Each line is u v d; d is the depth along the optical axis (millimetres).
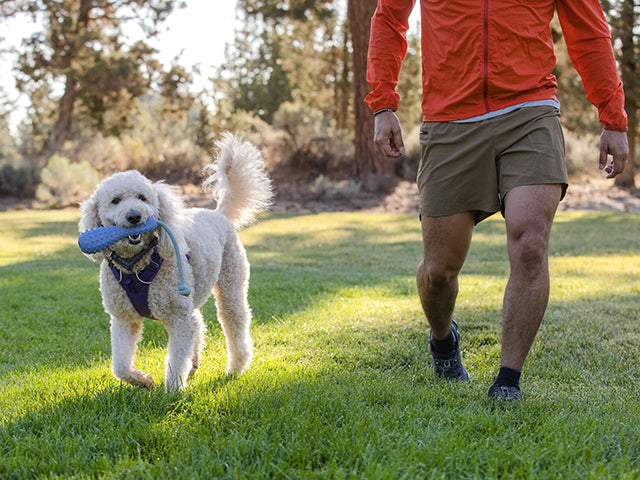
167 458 2271
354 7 19031
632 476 1940
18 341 4660
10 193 20797
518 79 2871
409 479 2002
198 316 3939
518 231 2777
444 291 3201
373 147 20062
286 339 4574
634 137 22750
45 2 23062
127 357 3258
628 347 4258
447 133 2975
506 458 2162
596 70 2945
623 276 7410
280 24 21609
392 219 15742
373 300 6039
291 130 23344
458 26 2926
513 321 2830
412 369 3809
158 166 23000
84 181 20047
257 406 2762
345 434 2373
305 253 10328
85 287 6770
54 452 2316
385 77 3158
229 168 4293
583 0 2930
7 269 8297
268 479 2074
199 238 3578
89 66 21375
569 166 24594
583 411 2855
